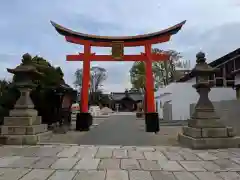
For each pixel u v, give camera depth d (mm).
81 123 12992
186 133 8242
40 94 12422
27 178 4414
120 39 13062
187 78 26109
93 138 9797
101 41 13148
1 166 5195
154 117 12742
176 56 38000
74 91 14836
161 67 38469
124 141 8969
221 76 20766
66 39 13156
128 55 13133
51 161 5625
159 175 4637
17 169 4980
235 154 6406
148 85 13016
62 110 13523
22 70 8359
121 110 69625
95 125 16875
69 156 6137
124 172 4812
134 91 71750
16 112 8086
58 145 7598
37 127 8281
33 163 5441
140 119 26031
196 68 8141
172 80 37312
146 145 7992
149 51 13070
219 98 19625
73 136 10430
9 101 11180
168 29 12594
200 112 7656
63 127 13242
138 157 6086
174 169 5051
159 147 7434
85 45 13219
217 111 10289
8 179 4352
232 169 5062
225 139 7234
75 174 4672
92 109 37281
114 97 70812
